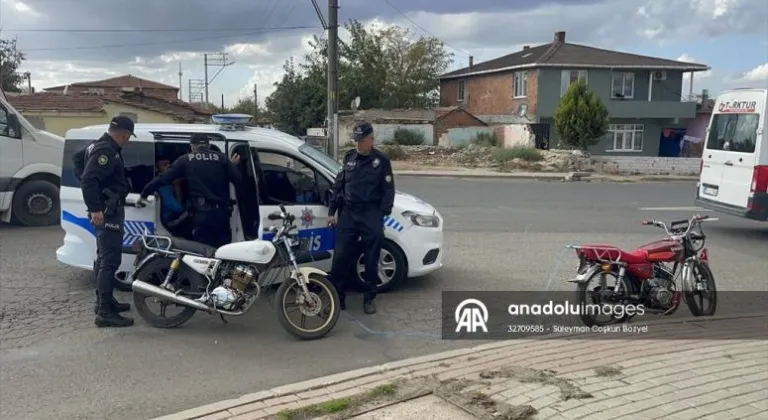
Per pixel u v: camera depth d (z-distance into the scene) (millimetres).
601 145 42719
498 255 9797
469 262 9258
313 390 4488
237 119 6949
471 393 4344
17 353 5469
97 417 4277
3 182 11344
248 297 6004
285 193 7027
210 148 6648
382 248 7340
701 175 13172
